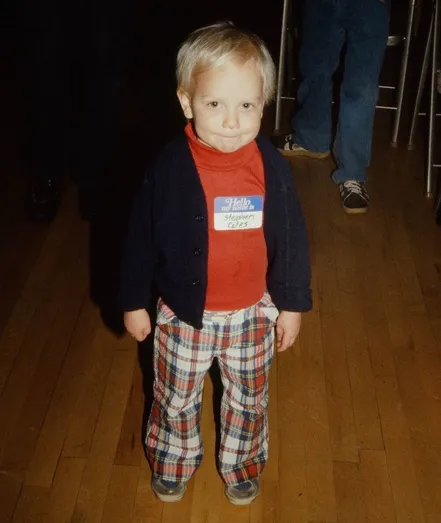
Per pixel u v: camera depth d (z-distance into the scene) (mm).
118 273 2818
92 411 2270
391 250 2977
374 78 3049
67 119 3016
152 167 1533
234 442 1910
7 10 4750
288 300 1658
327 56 3246
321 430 2219
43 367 2416
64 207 3180
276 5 4891
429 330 2586
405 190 3357
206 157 1468
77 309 2654
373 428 2227
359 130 3146
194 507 2008
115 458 2127
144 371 2406
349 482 2070
